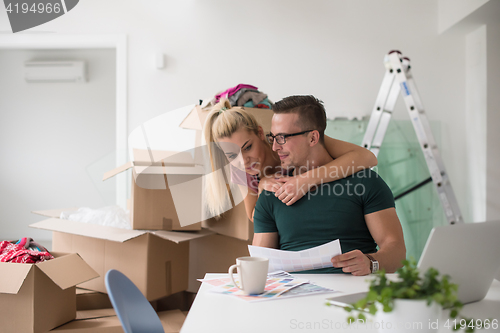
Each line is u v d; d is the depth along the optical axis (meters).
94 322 1.67
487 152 2.91
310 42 3.10
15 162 4.51
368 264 1.08
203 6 3.09
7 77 4.46
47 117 4.51
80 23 3.08
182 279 2.07
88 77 4.50
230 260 1.97
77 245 2.01
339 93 3.10
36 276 1.49
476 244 0.77
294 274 1.08
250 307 0.79
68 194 4.54
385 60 2.65
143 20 3.08
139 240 1.83
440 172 2.52
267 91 3.09
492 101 2.89
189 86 3.08
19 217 4.51
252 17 3.09
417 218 2.88
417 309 0.58
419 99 2.57
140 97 3.07
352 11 3.10
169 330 1.70
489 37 2.87
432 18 3.11
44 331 1.52
